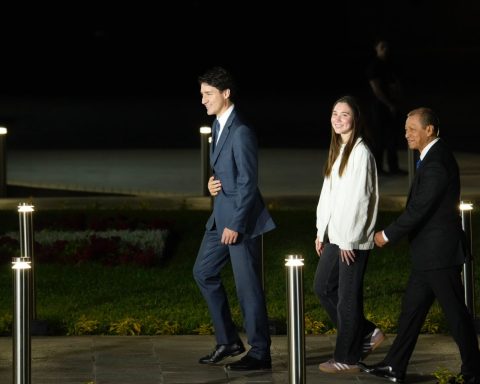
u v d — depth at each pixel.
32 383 21.19
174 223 35.72
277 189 45.00
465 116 74.88
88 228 35.31
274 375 21.70
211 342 24.11
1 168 41.34
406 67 117.38
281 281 30.38
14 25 128.12
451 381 20.77
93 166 53.72
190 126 72.00
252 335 21.95
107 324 26.02
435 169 20.22
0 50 126.62
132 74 113.44
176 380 21.39
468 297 24.16
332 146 21.36
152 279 30.62
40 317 26.66
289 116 77.25
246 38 133.12
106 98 92.50
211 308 22.31
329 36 136.12
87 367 22.25
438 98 86.94
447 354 23.08
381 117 47.50
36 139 66.44
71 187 46.66
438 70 113.31
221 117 21.88
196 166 53.22
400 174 48.06
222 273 31.16
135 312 27.20
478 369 20.70
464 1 139.00
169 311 27.28
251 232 21.73
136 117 77.81
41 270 31.31
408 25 139.62
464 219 23.86
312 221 36.56
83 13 129.88
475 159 53.97
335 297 21.88
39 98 92.94
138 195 44.66
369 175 20.97
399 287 29.48
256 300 21.88
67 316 26.80
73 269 31.48
